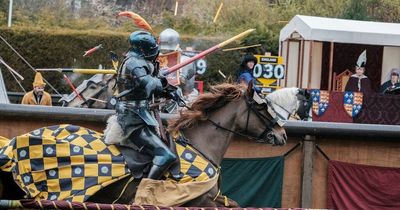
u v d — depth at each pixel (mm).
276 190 13047
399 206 13227
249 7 26953
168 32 15133
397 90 17656
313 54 19594
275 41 24172
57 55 24234
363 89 17922
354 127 13062
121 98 10070
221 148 10664
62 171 9797
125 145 10016
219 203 10258
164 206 9539
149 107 10141
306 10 27359
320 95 16781
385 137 13156
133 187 9938
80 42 24266
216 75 23688
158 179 9930
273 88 18422
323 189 13172
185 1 27734
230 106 10727
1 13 26672
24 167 9734
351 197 13148
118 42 24250
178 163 10141
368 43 19000
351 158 13227
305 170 13047
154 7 27969
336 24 19328
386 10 27688
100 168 9844
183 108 11148
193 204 10141
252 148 13000
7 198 10211
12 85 23906
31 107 12680
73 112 12711
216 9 27141
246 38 24078
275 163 13023
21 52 24109
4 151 9773
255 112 10781
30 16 26938
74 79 23859
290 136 13070
